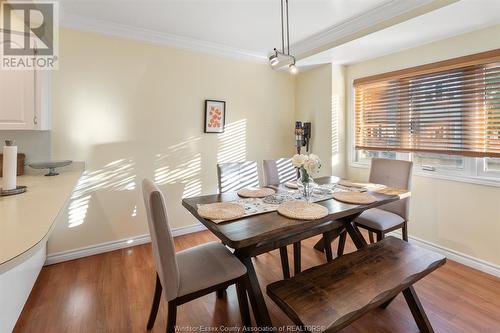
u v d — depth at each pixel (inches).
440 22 84.3
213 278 57.3
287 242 74.7
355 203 74.2
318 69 139.1
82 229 101.3
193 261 62.2
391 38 98.2
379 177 106.3
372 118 126.1
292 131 154.3
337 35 105.2
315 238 122.3
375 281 54.9
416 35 95.1
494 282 83.6
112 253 105.0
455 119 96.1
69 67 95.2
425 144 105.6
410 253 66.4
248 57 134.1
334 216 66.1
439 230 101.8
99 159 102.3
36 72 81.0
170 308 53.6
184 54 117.7
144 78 109.2
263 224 59.4
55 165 86.8
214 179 129.4
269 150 146.9
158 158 114.5
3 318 55.5
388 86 118.3
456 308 71.7
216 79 127.0
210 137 127.2
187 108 120.0
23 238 36.8
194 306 73.7
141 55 108.0
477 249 91.5
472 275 87.8
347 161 138.9
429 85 103.4
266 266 96.3
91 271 91.4
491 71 86.7
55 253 96.9
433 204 103.3
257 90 140.6
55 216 47.1
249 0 83.5
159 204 50.4
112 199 106.1
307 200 78.2
